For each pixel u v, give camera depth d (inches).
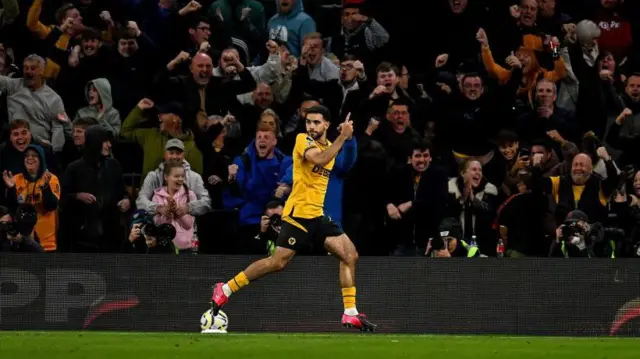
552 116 1418.6
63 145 1336.1
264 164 1240.2
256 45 1469.0
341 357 710.5
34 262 1054.4
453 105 1393.9
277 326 1071.6
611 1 1576.0
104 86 1348.4
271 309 1073.5
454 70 1470.2
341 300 1075.9
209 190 1264.8
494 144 1379.2
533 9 1492.4
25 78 1327.5
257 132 1243.2
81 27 1412.4
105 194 1225.4
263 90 1338.6
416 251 1242.0
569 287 1091.3
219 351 737.6
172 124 1293.1
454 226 1197.1
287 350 750.5
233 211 1223.5
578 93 1470.2
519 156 1338.6
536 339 935.7
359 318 958.4
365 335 984.9
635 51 1579.7
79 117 1344.7
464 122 1384.1
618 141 1435.8
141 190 1232.2
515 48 1473.9
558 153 1401.3
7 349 743.7
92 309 1057.5
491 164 1362.0
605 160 1326.3
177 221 1207.6
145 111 1304.1
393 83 1350.9
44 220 1214.9
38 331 1032.8
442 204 1253.7
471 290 1084.5
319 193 935.0
